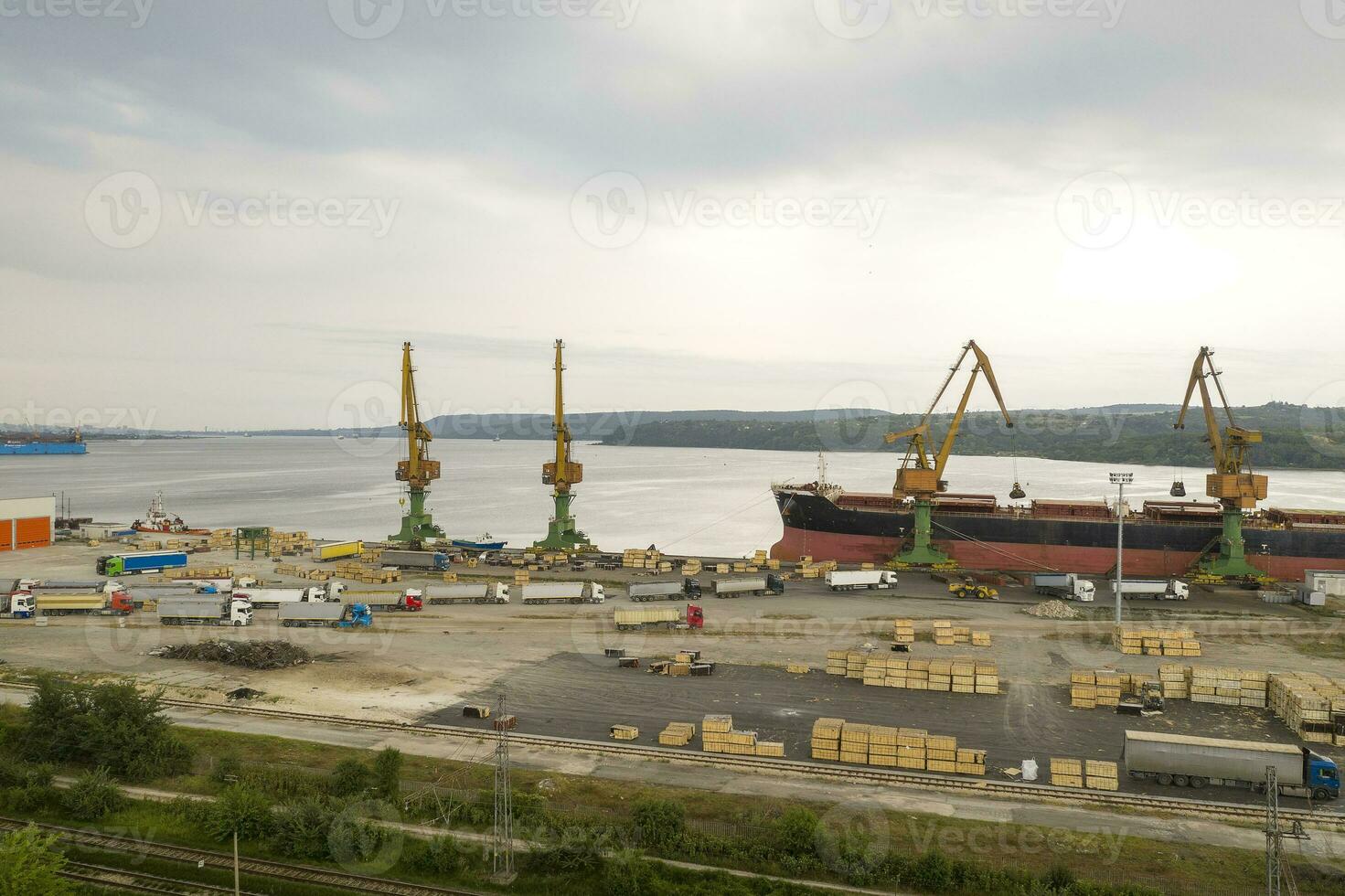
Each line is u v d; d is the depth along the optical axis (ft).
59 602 317.01
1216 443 396.57
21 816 157.48
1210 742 170.50
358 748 186.29
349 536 650.02
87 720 177.06
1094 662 254.68
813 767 177.88
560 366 471.62
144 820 155.33
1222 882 132.16
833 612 321.32
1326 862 138.41
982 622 304.30
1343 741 189.88
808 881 137.39
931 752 178.19
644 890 133.49
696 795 163.22
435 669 246.68
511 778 170.71
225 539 491.72
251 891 135.13
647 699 221.05
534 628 298.56
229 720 202.90
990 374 424.46
